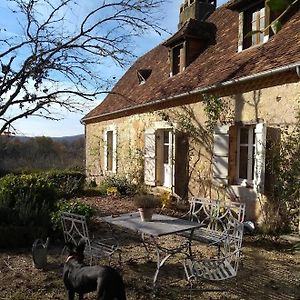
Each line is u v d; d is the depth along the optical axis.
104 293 3.37
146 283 4.84
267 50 8.20
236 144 8.74
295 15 8.52
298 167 6.80
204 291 4.50
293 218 7.05
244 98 8.28
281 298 4.43
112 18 5.51
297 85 6.93
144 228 4.81
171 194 10.84
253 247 6.45
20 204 7.16
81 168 19.39
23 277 5.05
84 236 4.85
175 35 12.07
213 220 6.07
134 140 13.41
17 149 21.48
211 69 9.98
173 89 10.95
